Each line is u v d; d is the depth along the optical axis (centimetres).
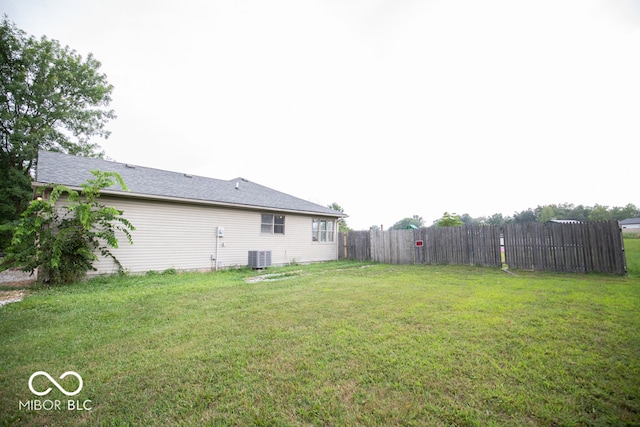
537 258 970
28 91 1708
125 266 856
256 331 372
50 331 382
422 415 196
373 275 904
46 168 835
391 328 373
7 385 246
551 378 239
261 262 1100
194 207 1016
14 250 684
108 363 286
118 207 854
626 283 680
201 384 244
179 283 754
